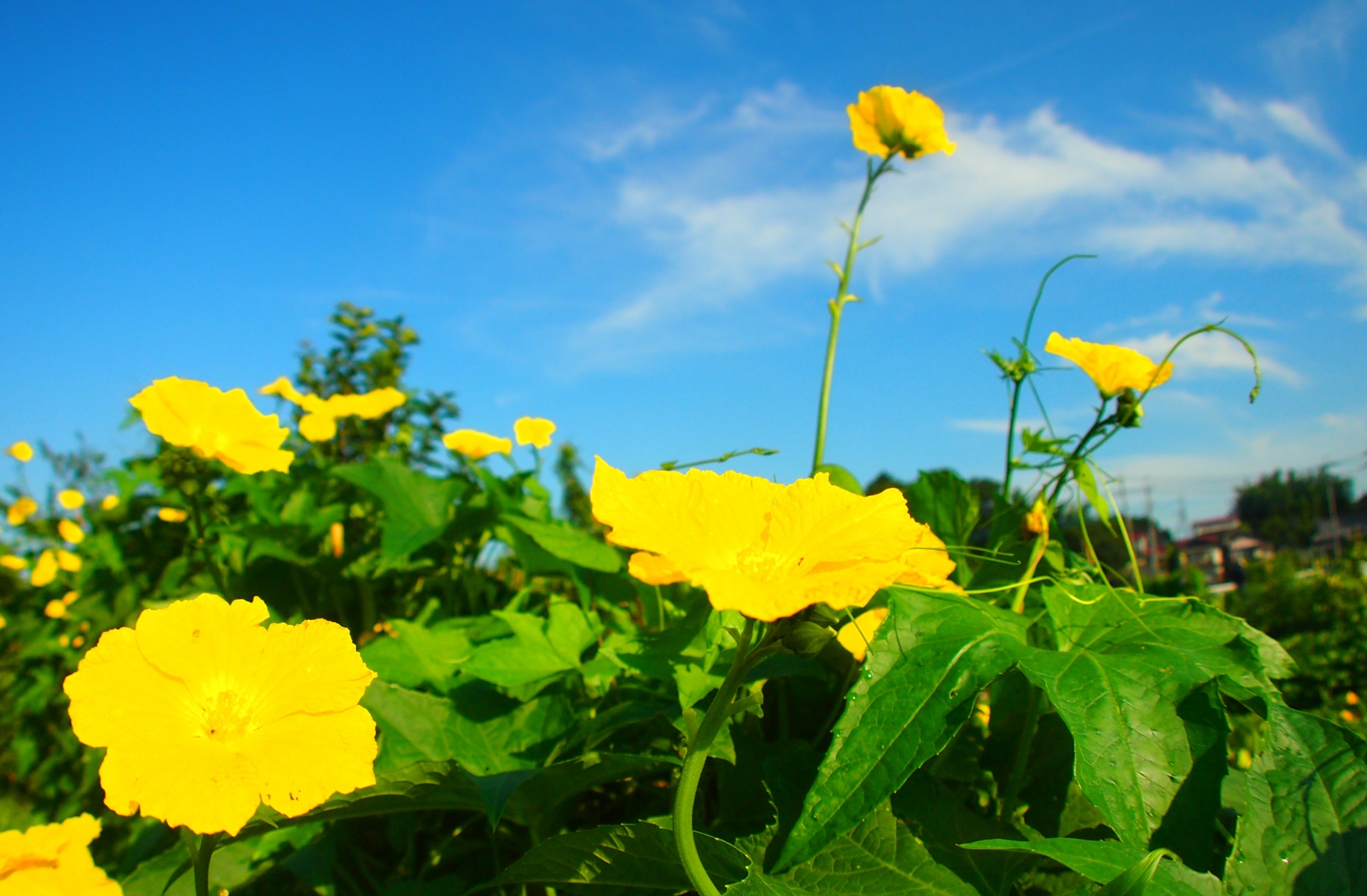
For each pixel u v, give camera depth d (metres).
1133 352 0.52
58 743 1.04
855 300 0.66
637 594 0.65
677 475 0.35
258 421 0.64
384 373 1.67
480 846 0.51
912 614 0.38
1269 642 0.44
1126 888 0.29
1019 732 0.51
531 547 0.64
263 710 0.37
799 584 0.31
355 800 0.42
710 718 0.33
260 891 0.54
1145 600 0.45
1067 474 0.53
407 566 0.76
